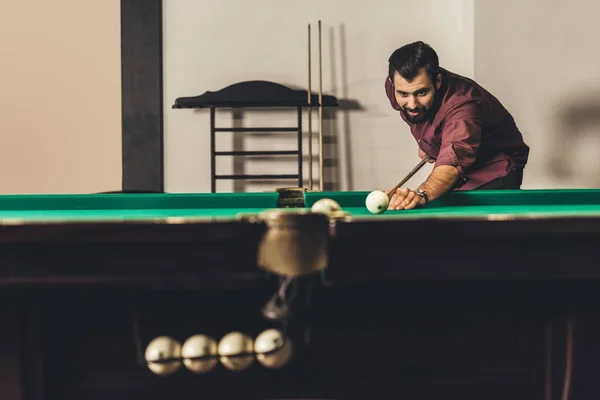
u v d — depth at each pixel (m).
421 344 1.30
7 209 2.15
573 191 2.29
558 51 4.52
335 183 4.97
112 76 4.96
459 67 4.90
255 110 4.91
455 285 1.25
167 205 2.15
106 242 1.18
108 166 5.02
